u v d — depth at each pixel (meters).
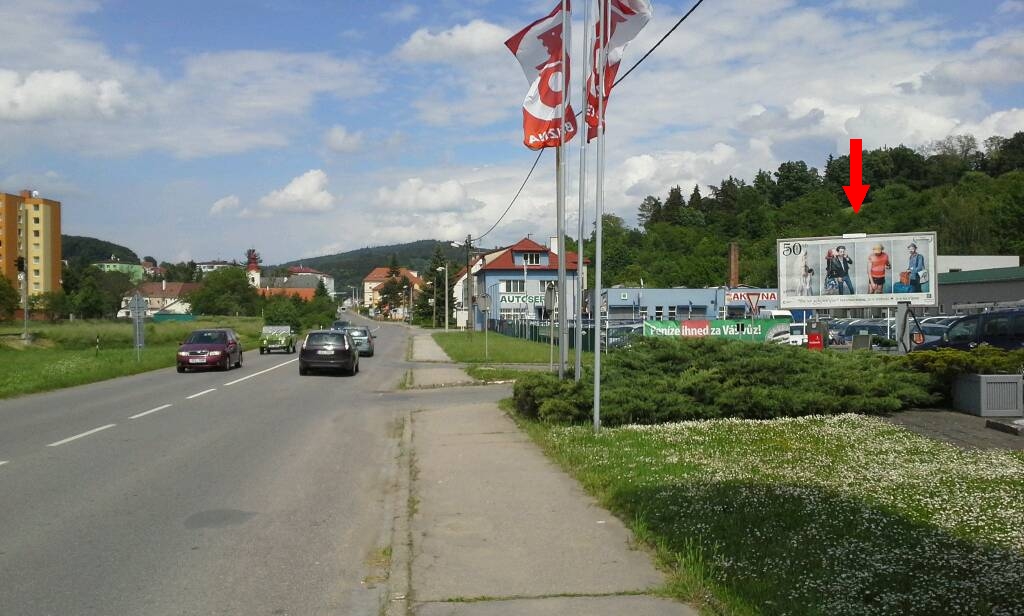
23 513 8.15
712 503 7.48
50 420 15.79
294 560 6.61
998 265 62.62
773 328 31.50
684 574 5.61
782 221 92.25
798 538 6.38
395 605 5.30
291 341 48.56
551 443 11.39
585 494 8.45
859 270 30.66
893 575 5.51
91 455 11.67
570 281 23.50
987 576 5.42
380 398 20.86
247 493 9.18
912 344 23.94
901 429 12.16
